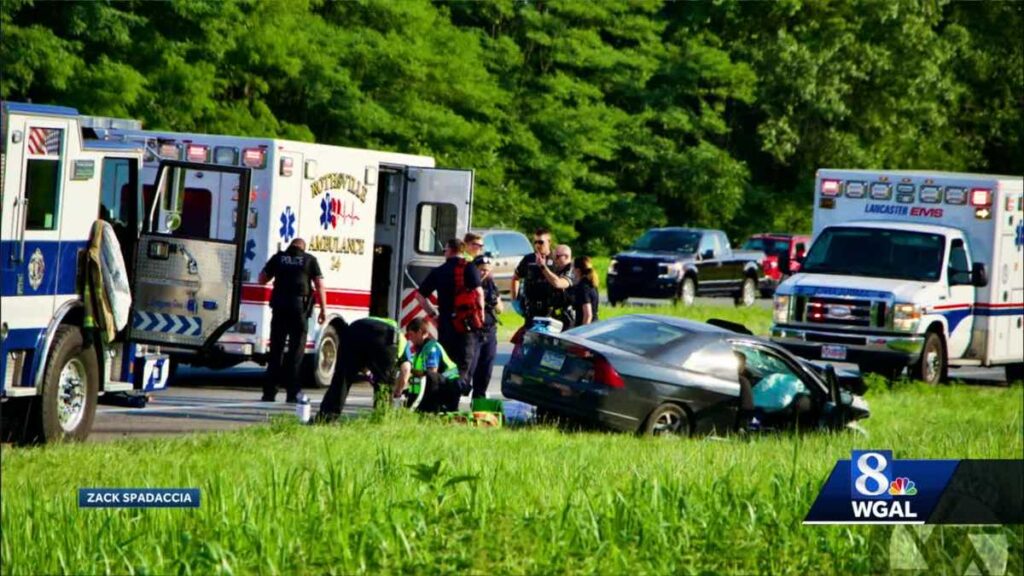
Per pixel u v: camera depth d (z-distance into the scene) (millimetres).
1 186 46000
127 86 131375
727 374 59156
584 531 32656
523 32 198500
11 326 46562
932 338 88312
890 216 92938
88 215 49562
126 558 30344
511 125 190250
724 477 38812
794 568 32281
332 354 74188
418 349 59781
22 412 48219
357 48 158750
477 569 30719
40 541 31422
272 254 69250
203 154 69375
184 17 139500
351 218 74500
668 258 147750
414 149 167000
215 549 29828
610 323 61000
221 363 70375
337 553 30922
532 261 67250
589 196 198250
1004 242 91688
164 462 42375
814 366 63438
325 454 44656
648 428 57531
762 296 173375
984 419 72250
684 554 32281
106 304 49875
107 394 55219
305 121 161875
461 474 39250
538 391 57656
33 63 125562
